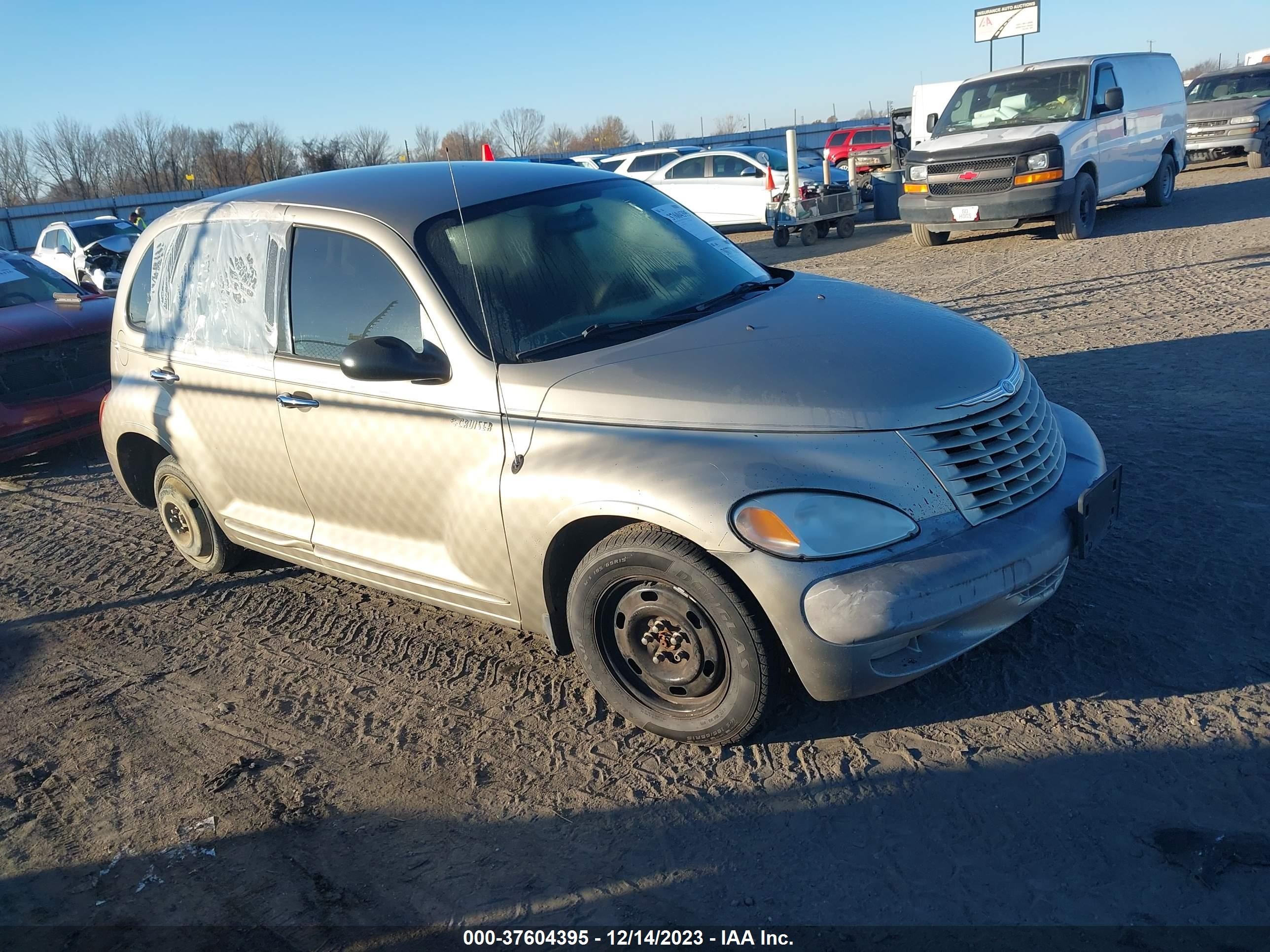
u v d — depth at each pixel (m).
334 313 3.90
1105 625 3.66
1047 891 2.53
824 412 3.02
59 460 8.00
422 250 3.69
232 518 4.63
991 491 3.08
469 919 2.68
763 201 18.03
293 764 3.47
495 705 3.69
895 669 2.93
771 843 2.82
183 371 4.52
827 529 2.86
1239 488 4.69
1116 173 13.56
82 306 7.49
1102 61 13.35
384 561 3.91
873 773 3.05
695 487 2.94
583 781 3.19
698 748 3.28
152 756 3.62
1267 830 2.64
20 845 3.19
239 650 4.37
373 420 3.73
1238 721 3.06
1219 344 7.17
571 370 3.36
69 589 5.27
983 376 3.27
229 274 4.34
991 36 27.02
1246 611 3.65
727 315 3.64
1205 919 2.39
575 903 2.69
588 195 4.22
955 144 12.93
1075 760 2.99
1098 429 5.71
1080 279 10.27
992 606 2.97
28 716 3.99
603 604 3.27
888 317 3.62
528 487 3.29
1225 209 14.23
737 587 2.95
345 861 2.96
